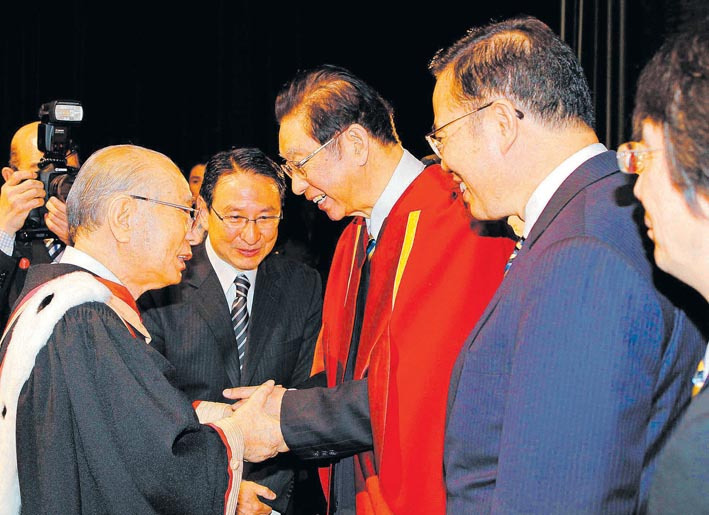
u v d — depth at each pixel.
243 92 6.07
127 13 6.43
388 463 1.86
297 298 2.50
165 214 1.76
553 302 1.19
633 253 1.20
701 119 0.96
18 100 6.65
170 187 1.78
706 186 0.98
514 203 1.42
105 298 1.67
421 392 1.84
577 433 1.15
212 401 2.32
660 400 1.21
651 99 1.03
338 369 2.16
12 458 1.60
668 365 1.21
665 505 0.95
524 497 1.18
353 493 2.18
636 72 3.46
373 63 5.34
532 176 1.39
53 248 2.88
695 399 0.98
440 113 1.47
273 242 2.42
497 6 4.60
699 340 1.25
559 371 1.17
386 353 1.89
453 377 1.42
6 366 1.63
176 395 1.63
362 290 2.15
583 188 1.30
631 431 1.16
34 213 2.68
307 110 1.97
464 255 1.87
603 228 1.22
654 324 1.17
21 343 1.61
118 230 1.73
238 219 2.33
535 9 4.34
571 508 1.15
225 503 1.75
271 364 2.40
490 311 1.37
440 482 1.82
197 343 2.32
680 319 1.22
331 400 1.99
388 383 1.87
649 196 1.05
